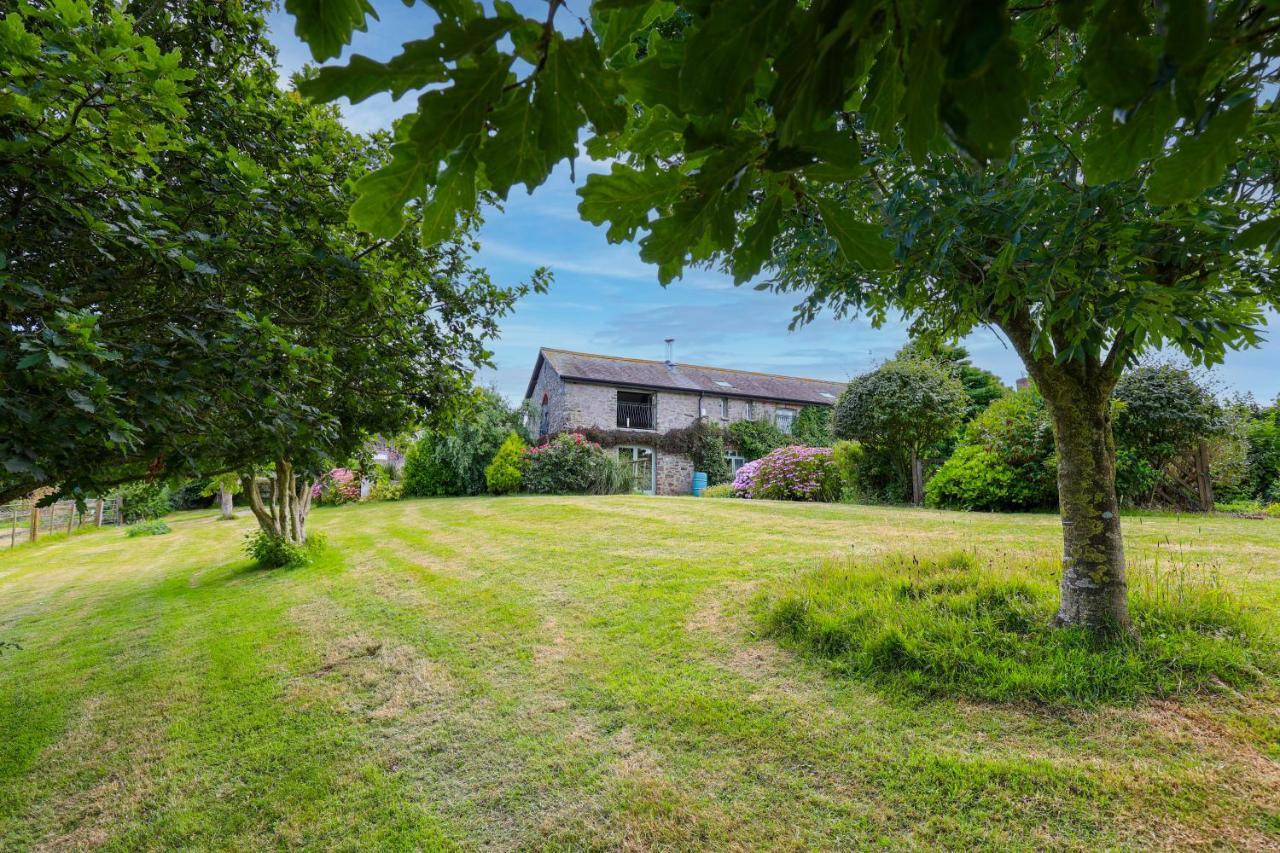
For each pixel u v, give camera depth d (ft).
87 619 19.97
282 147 11.71
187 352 8.50
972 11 1.24
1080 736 8.21
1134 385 27.20
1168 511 27.12
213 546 38.42
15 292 6.51
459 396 18.43
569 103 1.94
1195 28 1.39
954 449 34.50
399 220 2.08
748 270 2.39
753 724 9.50
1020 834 6.80
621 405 63.82
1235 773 7.22
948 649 10.22
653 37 2.46
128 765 10.05
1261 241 2.54
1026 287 6.54
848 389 37.73
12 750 10.65
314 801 8.78
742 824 7.50
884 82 1.84
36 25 7.51
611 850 7.36
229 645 15.57
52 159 6.63
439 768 9.36
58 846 8.22
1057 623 10.47
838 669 10.84
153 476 8.94
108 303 9.57
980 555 16.07
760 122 2.22
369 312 13.39
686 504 36.11
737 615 13.98
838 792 7.84
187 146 8.96
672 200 2.26
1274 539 17.63
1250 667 8.93
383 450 74.54
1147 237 5.89
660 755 9.08
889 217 6.93
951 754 8.20
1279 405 37.96
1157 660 9.28
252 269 10.08
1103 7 1.53
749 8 1.60
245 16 12.25
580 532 27.30
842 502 39.06
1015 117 1.38
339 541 32.32
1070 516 10.33
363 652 14.33
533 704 11.03
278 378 9.85
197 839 8.17
